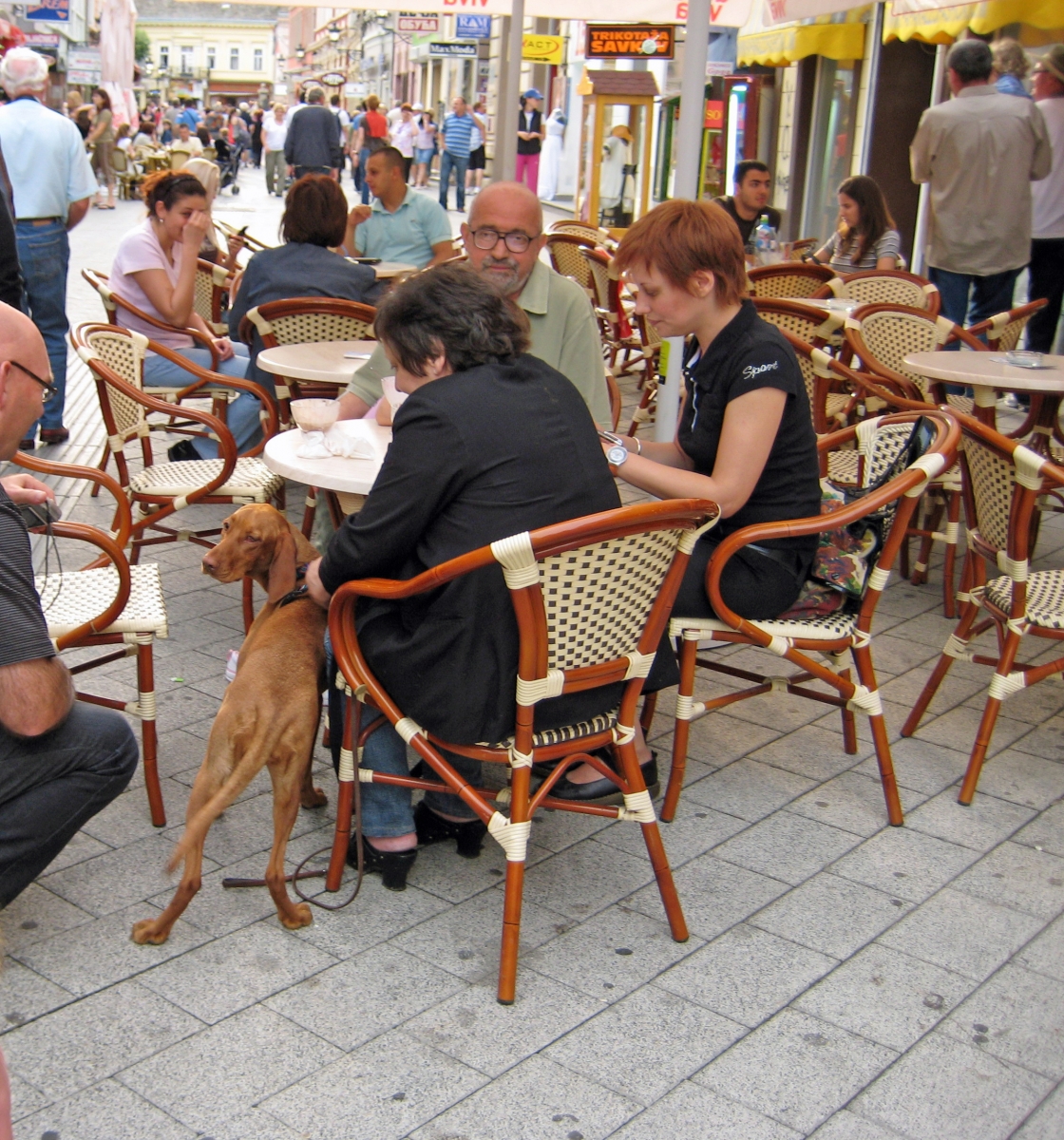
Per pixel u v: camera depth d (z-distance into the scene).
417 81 50.72
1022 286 8.99
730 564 3.14
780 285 6.91
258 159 44.09
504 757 2.58
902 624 4.73
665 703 4.07
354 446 3.22
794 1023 2.53
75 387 8.06
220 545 2.88
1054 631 3.34
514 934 2.55
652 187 16.06
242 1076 2.33
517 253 3.56
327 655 3.02
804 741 3.81
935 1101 2.33
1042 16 6.79
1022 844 3.25
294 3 9.38
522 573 2.33
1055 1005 2.61
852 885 3.04
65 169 6.34
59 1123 2.20
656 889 3.01
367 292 5.61
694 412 3.32
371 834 2.95
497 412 2.54
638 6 8.61
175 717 3.78
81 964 2.64
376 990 2.59
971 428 3.23
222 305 8.23
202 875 2.98
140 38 79.00
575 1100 2.29
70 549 5.09
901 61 11.45
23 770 2.48
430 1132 2.21
